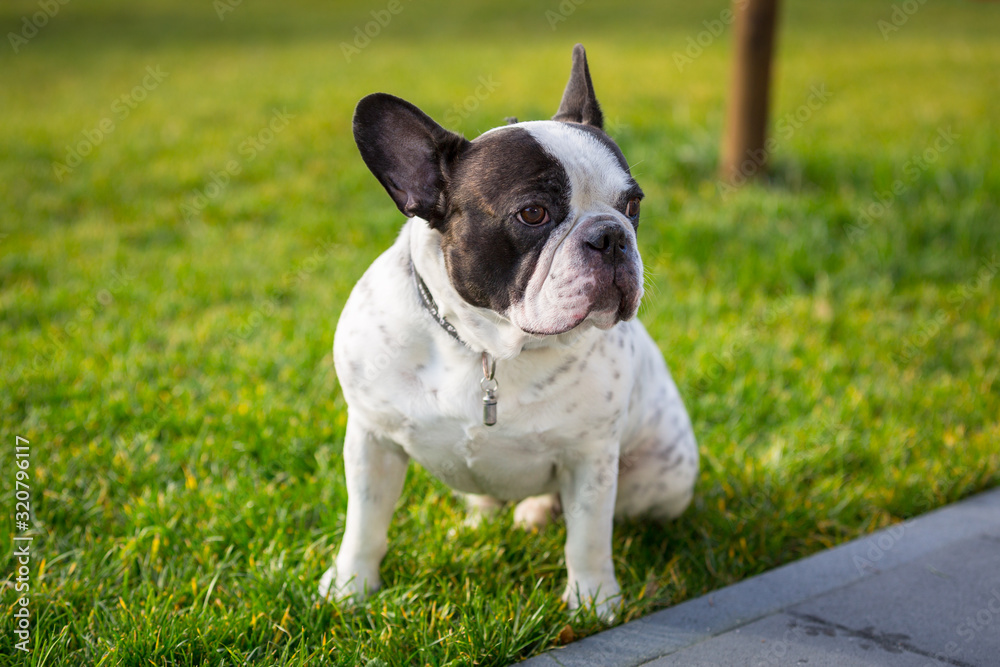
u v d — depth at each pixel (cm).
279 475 345
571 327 229
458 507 335
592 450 267
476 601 263
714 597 279
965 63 1282
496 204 234
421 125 241
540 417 258
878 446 373
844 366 448
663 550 314
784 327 488
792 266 556
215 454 353
